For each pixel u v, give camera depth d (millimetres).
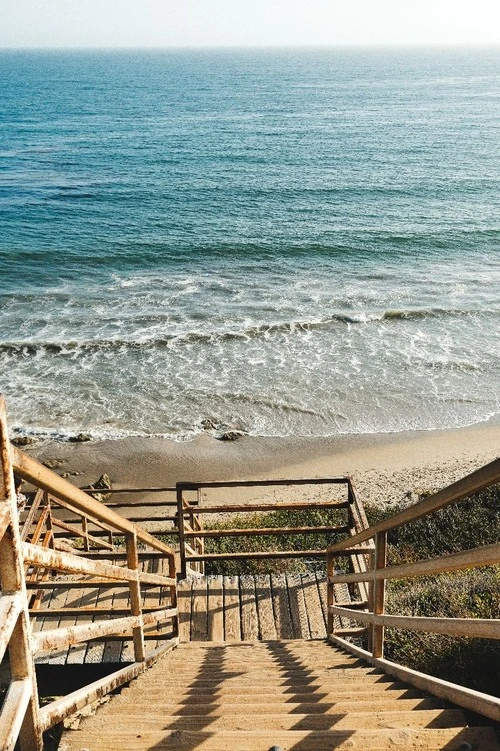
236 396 23297
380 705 3115
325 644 5992
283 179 63719
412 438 21328
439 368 25125
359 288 34125
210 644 6137
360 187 59812
